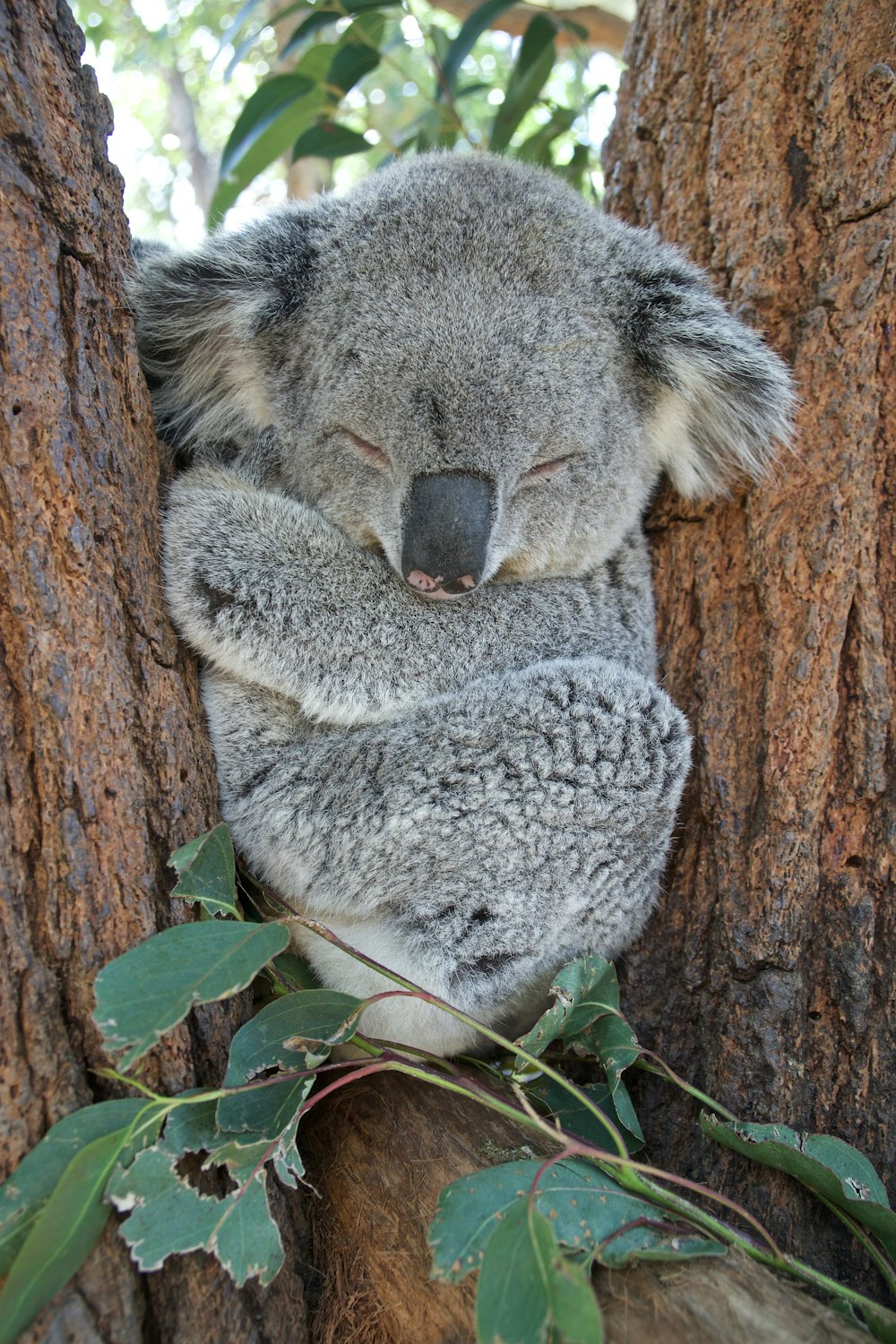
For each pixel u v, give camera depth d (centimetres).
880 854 81
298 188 197
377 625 83
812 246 85
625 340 85
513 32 122
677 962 84
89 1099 72
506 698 82
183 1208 70
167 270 84
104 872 73
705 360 83
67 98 75
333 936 76
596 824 82
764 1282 71
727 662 85
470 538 80
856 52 83
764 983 81
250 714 83
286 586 82
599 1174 74
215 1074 75
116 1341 70
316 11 101
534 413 81
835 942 81
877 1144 79
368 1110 79
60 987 72
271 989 82
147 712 76
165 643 78
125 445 77
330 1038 74
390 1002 82
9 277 73
